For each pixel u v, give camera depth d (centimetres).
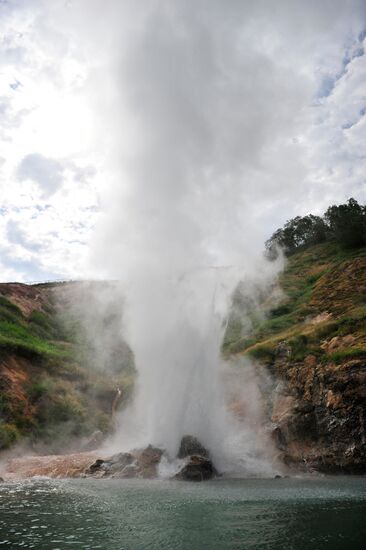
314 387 2914
